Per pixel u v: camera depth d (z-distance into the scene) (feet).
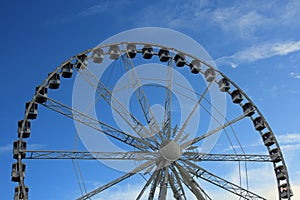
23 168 116.88
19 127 121.60
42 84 124.98
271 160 140.05
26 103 122.62
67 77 130.11
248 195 127.54
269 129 140.77
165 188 115.85
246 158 132.77
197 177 123.03
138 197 116.26
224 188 126.21
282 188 138.31
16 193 112.98
